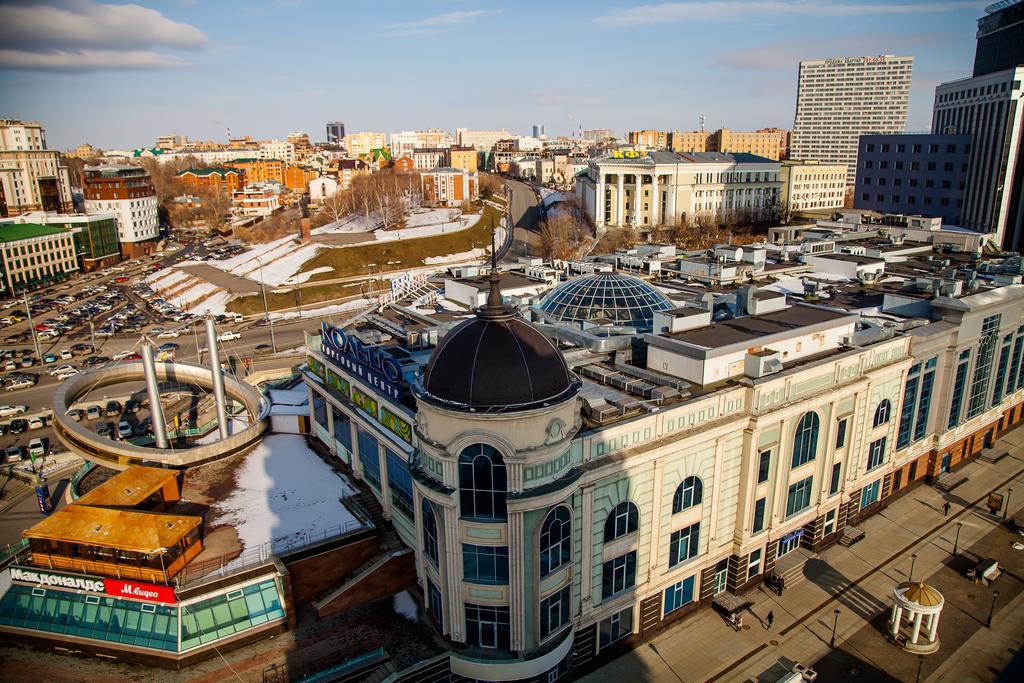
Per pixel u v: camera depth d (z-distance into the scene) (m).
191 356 145.50
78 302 193.12
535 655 46.41
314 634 48.97
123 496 55.53
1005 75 153.38
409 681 44.81
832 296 87.44
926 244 116.00
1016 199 158.00
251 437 71.75
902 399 71.31
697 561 56.78
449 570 45.72
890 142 179.00
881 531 70.69
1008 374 87.19
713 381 56.56
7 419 112.56
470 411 42.12
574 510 47.06
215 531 55.12
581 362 61.66
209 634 47.53
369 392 57.53
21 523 79.31
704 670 52.47
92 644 47.75
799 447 60.41
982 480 81.00
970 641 55.69
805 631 56.56
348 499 59.88
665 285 95.19
